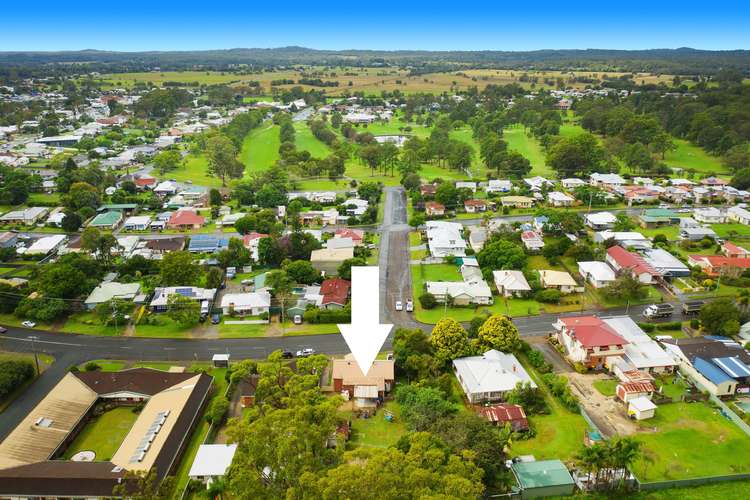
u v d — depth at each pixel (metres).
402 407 61.44
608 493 51.19
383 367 68.06
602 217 130.12
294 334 82.31
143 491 44.62
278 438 42.91
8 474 51.19
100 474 51.44
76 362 74.62
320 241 117.44
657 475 53.03
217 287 95.94
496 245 105.56
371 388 65.06
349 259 102.19
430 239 118.31
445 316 87.31
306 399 53.25
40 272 95.62
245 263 106.62
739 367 67.62
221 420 61.59
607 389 67.81
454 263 108.62
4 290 90.12
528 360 73.69
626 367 69.75
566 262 108.19
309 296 91.25
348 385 65.62
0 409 64.62
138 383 66.81
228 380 69.69
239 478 40.81
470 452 45.81
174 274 94.00
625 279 91.62
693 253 112.06
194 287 93.31
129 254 111.56
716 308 80.06
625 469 50.84
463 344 71.31
